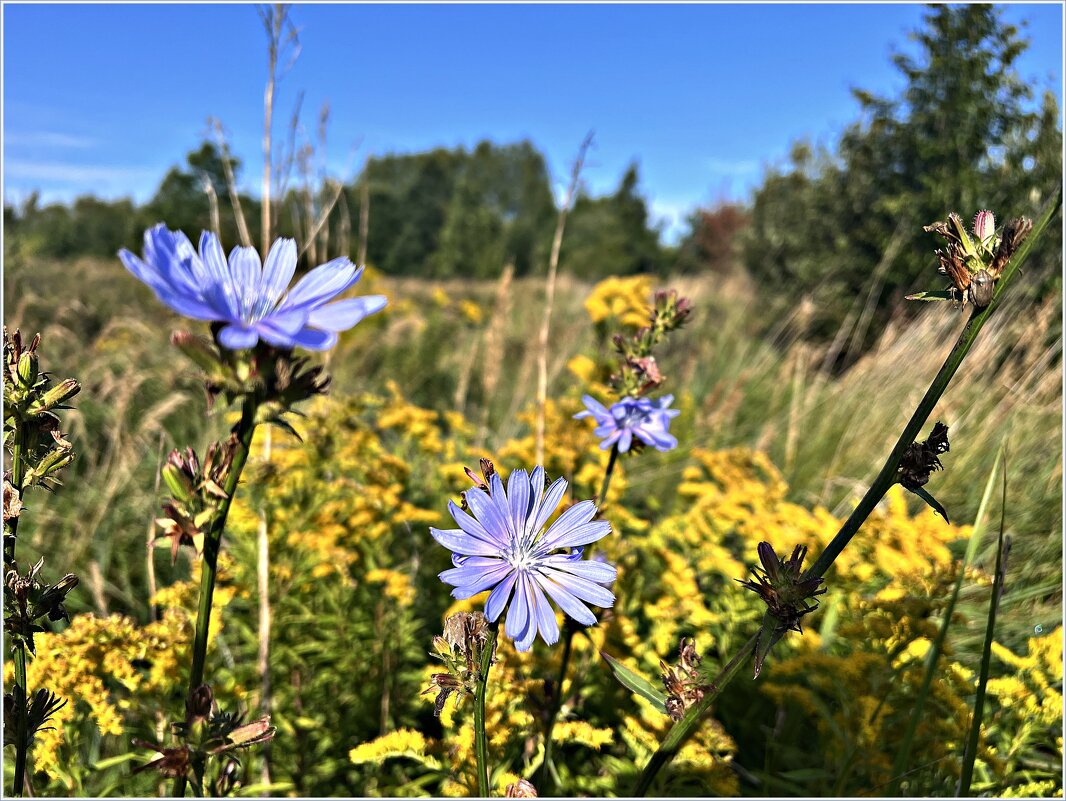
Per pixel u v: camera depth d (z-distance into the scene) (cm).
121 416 430
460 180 4616
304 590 307
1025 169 855
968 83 890
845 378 697
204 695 100
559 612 195
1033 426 518
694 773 225
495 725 197
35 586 132
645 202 4256
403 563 374
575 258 3559
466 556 118
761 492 401
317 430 331
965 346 112
